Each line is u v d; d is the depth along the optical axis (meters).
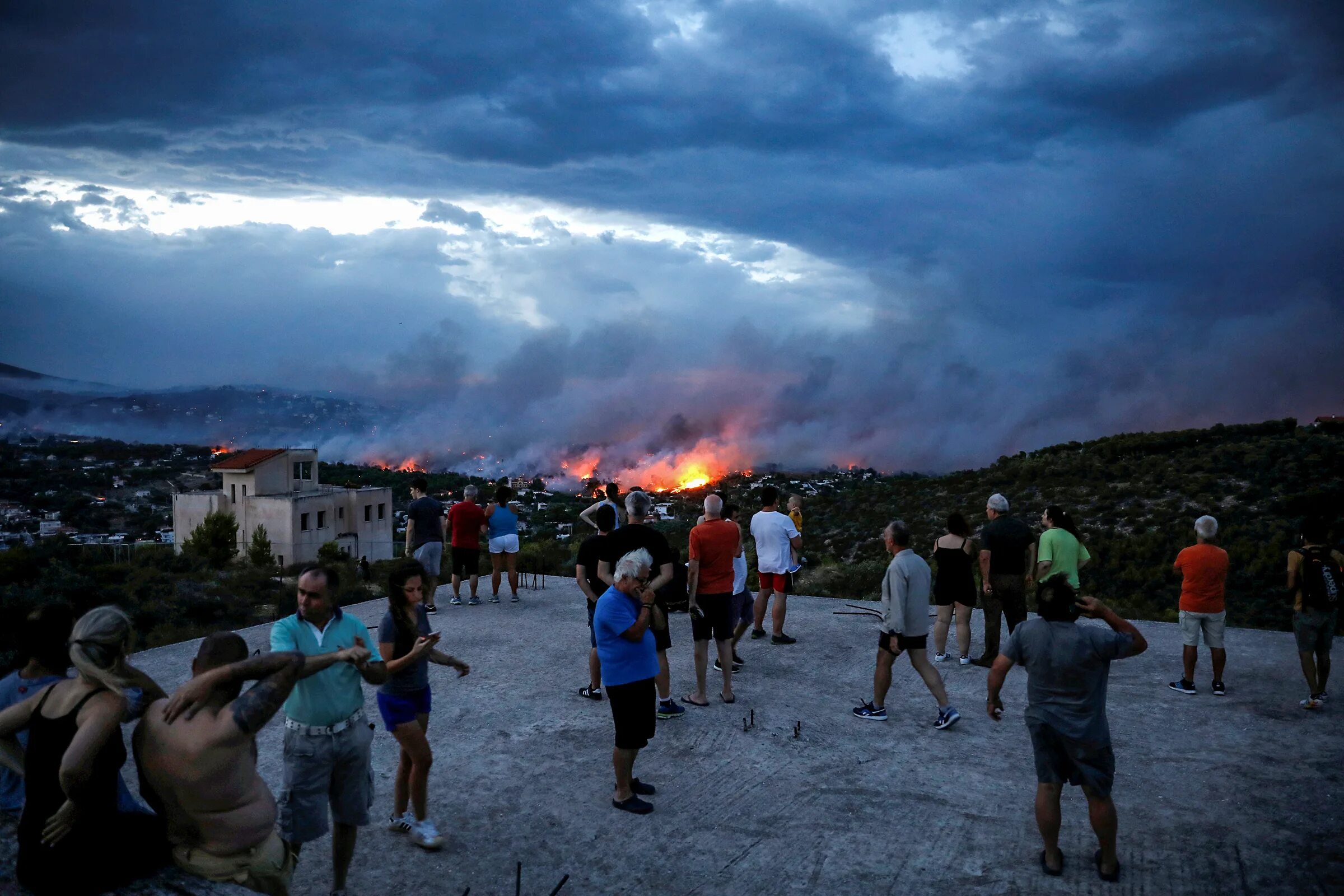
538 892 4.11
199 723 3.01
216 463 45.12
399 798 4.77
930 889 4.09
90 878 3.03
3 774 3.76
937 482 41.75
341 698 3.85
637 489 6.79
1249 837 4.56
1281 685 7.37
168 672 8.09
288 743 3.78
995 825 4.79
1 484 67.88
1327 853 4.36
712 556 6.95
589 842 4.63
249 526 43.97
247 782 3.17
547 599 11.84
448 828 4.82
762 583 9.26
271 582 20.33
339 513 46.50
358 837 4.71
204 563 23.41
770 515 9.20
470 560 11.33
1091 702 4.07
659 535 6.76
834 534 34.78
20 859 3.05
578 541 19.53
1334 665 7.93
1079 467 37.28
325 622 3.86
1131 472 34.66
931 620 10.30
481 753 6.00
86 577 17.16
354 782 3.94
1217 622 7.03
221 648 3.21
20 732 3.36
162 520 60.91
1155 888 4.04
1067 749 4.11
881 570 15.19
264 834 3.23
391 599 4.41
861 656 8.59
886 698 7.22
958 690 7.41
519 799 5.21
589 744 6.18
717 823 4.87
